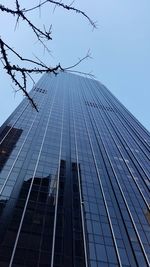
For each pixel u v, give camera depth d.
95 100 143.88
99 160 78.44
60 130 91.25
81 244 45.31
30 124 89.00
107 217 54.00
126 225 53.03
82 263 41.66
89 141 90.00
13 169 61.34
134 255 45.75
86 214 52.94
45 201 54.00
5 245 41.28
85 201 57.00
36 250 41.94
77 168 69.88
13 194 53.38
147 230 53.03
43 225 47.50
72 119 105.19
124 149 92.50
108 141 95.12
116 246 46.75
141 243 48.94
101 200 59.22
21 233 44.38
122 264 43.16
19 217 47.81
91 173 69.50
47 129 88.69
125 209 58.25
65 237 46.06
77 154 77.56
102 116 121.81
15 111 96.19
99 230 49.62
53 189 58.47
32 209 50.72
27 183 57.88
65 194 57.94
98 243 46.31
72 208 53.97
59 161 70.31
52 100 120.06
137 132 115.50
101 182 66.62
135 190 67.38
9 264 38.44
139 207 60.41
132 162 83.75
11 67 6.38
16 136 78.19
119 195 63.12
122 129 113.56
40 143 77.56
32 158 68.19
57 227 47.81
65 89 145.75
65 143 82.38
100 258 43.34
